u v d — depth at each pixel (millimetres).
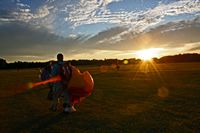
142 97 17891
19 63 138125
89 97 18469
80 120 11422
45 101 17469
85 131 9734
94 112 13062
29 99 18641
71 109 13125
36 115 12719
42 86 29375
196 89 21672
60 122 11156
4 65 136875
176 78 34438
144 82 30062
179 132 9289
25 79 43500
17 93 22828
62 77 12797
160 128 9828
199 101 15539
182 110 13008
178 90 21219
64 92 13000
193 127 9859
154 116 11828
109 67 95500
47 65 14836
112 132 9516
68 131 9789
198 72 46062
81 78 13156
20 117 12383
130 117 11766
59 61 13008
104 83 30125
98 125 10516
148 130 9625
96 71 65125
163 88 23031
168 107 13867
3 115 12953
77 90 12992
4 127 10578
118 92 21172
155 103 15227
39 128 10297
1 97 20156
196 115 11812
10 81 39125
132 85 26797
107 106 14703
